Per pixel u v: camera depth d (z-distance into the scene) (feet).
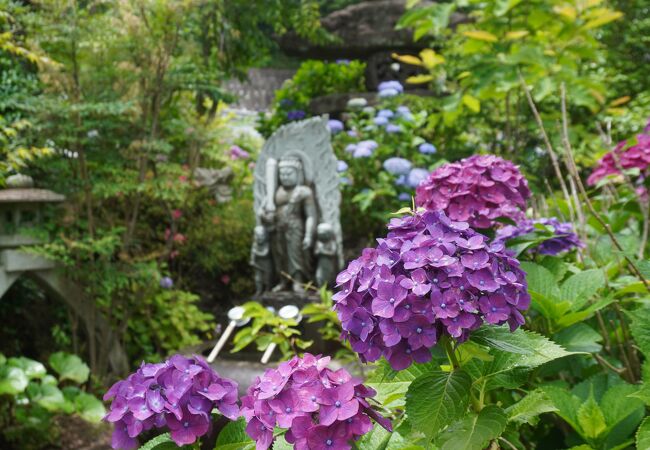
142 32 16.67
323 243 13.05
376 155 18.51
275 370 4.14
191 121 20.42
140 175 17.12
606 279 6.46
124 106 15.48
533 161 17.54
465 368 4.75
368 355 4.08
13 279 15.16
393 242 4.23
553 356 4.51
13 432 13.85
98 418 14.16
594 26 13.73
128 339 17.83
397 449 4.69
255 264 13.71
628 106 20.71
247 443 4.64
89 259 17.10
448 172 6.50
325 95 23.59
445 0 22.29
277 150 13.70
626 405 5.13
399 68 22.45
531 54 12.75
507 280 4.10
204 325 19.12
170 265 20.74
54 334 16.87
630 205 7.82
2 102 15.69
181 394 4.33
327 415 3.87
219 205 20.77
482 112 19.22
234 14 24.08
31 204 15.19
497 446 4.50
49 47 16.42
